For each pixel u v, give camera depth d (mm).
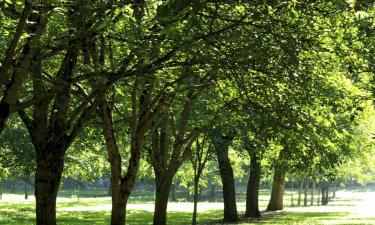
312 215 50375
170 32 12961
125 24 14039
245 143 28328
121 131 26812
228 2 12875
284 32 14242
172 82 17016
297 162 22656
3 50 14211
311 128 18797
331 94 19109
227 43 14492
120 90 18781
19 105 12375
